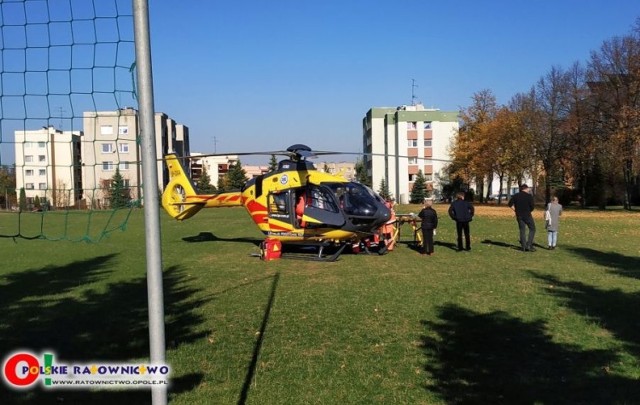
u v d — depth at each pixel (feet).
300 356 19.19
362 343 20.61
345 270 38.91
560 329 22.15
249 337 21.67
